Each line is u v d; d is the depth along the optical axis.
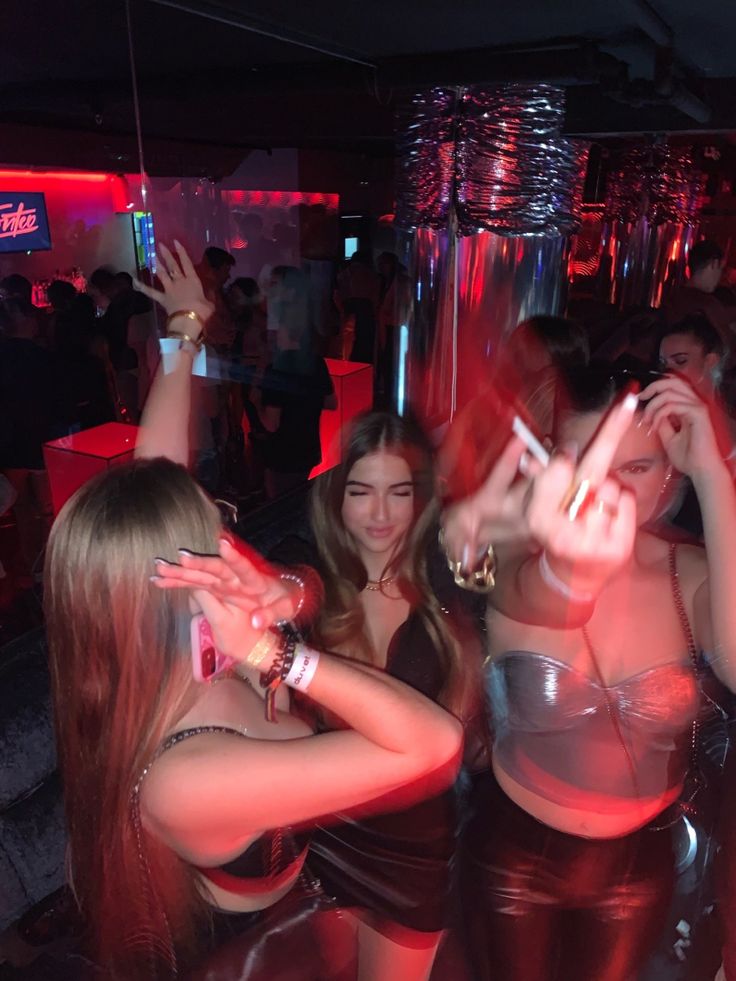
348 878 1.58
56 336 4.32
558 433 1.38
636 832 1.41
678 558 1.37
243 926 1.27
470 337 3.61
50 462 3.36
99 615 1.04
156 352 5.47
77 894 1.28
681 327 2.22
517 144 3.11
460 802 1.64
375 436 1.53
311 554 1.64
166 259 1.89
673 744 1.38
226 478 4.75
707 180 7.33
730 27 1.99
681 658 1.35
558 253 3.40
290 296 4.08
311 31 2.37
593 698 1.35
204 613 1.02
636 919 1.42
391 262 7.18
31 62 3.17
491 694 1.49
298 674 1.06
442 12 2.09
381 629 1.63
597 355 3.64
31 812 1.82
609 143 6.20
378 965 1.64
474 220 3.27
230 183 8.05
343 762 1.03
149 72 3.36
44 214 7.73
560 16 2.08
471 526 1.43
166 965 1.18
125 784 1.08
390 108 4.11
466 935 1.57
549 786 1.40
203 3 2.11
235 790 1.01
